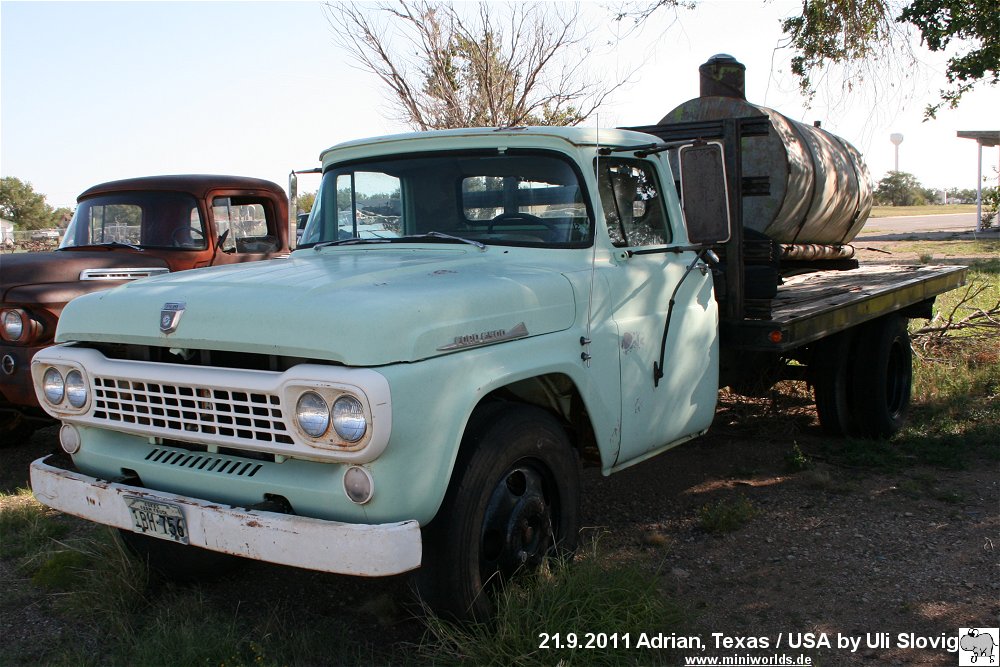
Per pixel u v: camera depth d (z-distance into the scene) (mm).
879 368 6340
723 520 4727
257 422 3080
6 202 79438
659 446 4449
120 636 3643
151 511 3291
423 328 3057
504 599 3352
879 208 67562
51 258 6043
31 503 5352
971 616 3686
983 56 10117
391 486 2939
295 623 3777
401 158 4484
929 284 7418
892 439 6477
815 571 4184
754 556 4387
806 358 6465
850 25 8891
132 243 6895
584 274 3906
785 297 6137
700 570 4230
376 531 2863
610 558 3949
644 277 4270
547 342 3592
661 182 4648
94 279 6062
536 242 4109
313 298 3111
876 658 3379
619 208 4285
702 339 4707
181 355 3334
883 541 4527
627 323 4109
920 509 4992
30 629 3818
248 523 3039
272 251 7371
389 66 12750
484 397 3600
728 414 7215
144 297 3482
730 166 4848
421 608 3387
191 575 4152
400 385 2910
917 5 10305
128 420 3438
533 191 4164
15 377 5695
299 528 2943
